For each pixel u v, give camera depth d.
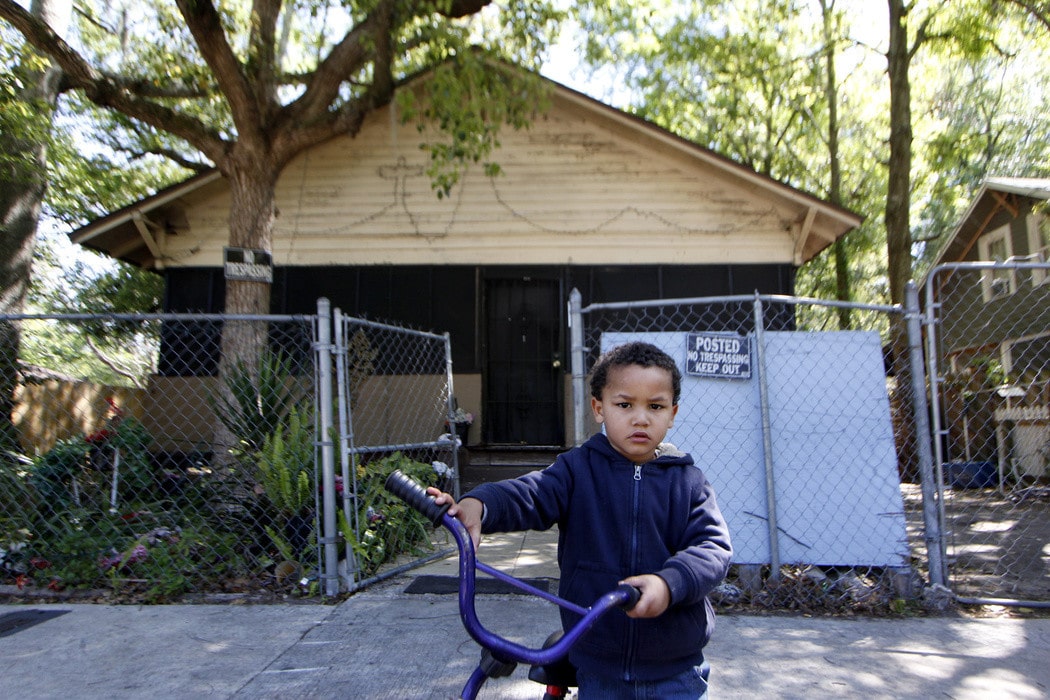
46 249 16.23
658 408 2.10
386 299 10.17
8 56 7.65
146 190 16.92
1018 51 14.12
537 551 6.56
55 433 10.63
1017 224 15.03
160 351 10.11
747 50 16.91
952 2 13.62
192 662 3.96
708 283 10.05
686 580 1.77
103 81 7.88
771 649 4.18
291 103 8.21
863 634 4.43
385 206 10.26
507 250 10.18
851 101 20.22
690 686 2.04
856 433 5.35
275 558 5.50
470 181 10.26
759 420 5.37
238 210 7.96
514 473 9.05
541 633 4.36
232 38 9.61
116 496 5.93
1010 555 6.43
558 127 10.22
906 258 13.29
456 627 4.47
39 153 9.11
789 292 9.93
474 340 10.10
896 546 5.20
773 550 5.11
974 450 13.16
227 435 6.47
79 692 3.60
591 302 10.12
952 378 13.81
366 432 9.87
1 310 8.84
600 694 2.01
